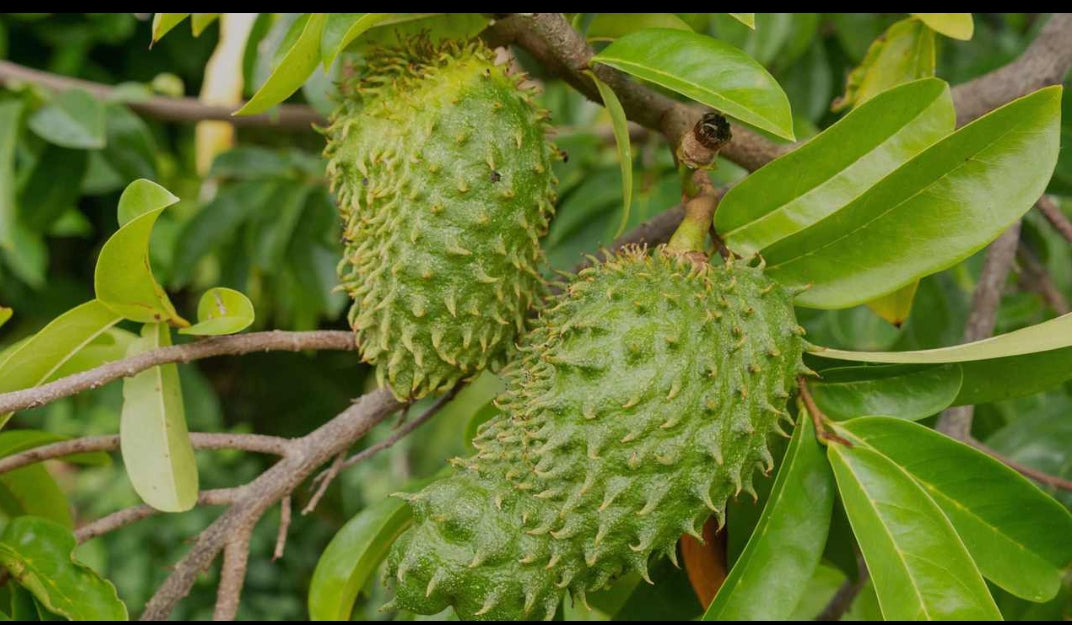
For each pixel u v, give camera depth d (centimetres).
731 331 109
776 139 147
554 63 120
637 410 107
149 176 173
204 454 288
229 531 120
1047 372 115
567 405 108
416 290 114
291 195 171
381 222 114
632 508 108
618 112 116
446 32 118
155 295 118
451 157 113
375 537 122
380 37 117
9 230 163
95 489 283
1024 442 144
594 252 157
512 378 112
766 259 115
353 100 116
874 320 151
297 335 119
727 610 112
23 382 118
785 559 112
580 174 170
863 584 135
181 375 242
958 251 112
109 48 221
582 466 108
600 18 122
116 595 119
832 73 181
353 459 123
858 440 113
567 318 110
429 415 124
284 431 253
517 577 109
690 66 113
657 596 133
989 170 111
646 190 158
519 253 115
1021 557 112
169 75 223
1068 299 187
